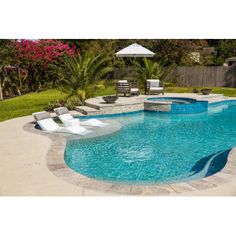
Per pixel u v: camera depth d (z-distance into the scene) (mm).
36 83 26141
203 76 28219
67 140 10500
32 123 12492
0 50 20969
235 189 6160
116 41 31750
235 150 8500
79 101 16719
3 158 8055
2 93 22859
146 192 6059
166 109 16422
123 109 15906
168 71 25703
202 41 35781
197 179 6969
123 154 9508
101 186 6367
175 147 10289
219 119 15109
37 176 6879
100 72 18266
